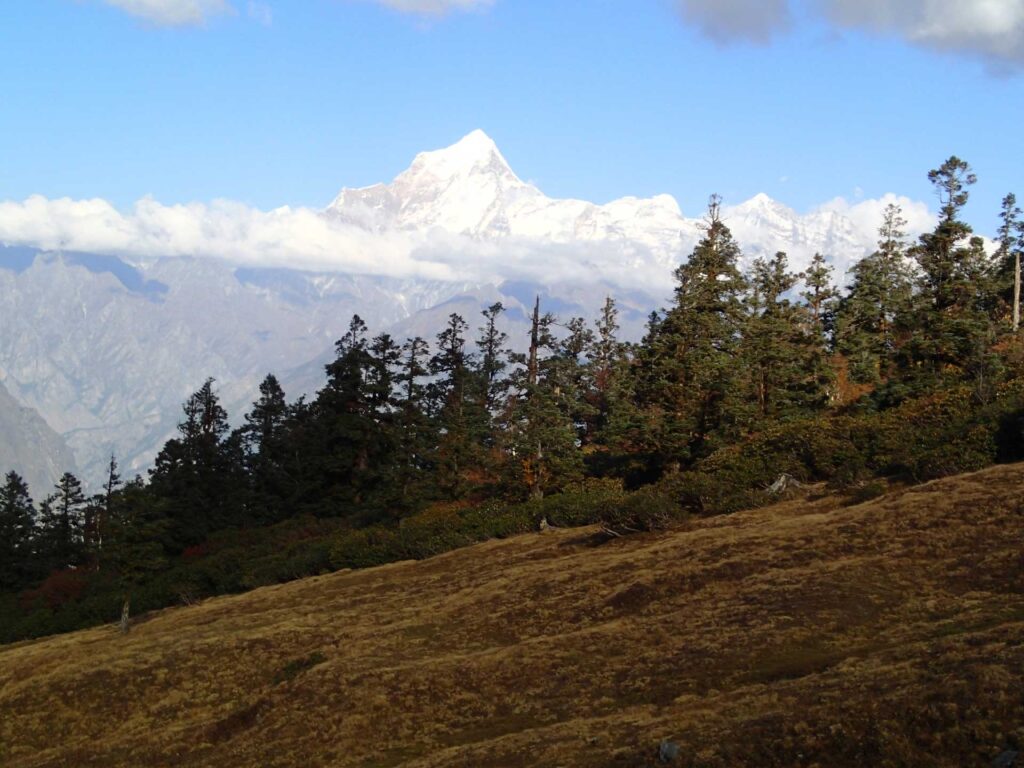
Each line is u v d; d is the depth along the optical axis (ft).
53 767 94.17
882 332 250.98
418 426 254.47
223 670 111.96
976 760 52.03
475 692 86.53
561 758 64.54
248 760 82.69
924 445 142.41
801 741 57.67
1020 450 129.90
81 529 298.76
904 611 82.53
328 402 262.26
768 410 200.54
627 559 122.11
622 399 226.38
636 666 82.94
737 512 143.43
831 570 95.86
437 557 164.66
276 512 278.46
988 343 190.80
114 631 160.86
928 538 99.14
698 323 196.34
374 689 90.63
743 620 87.71
